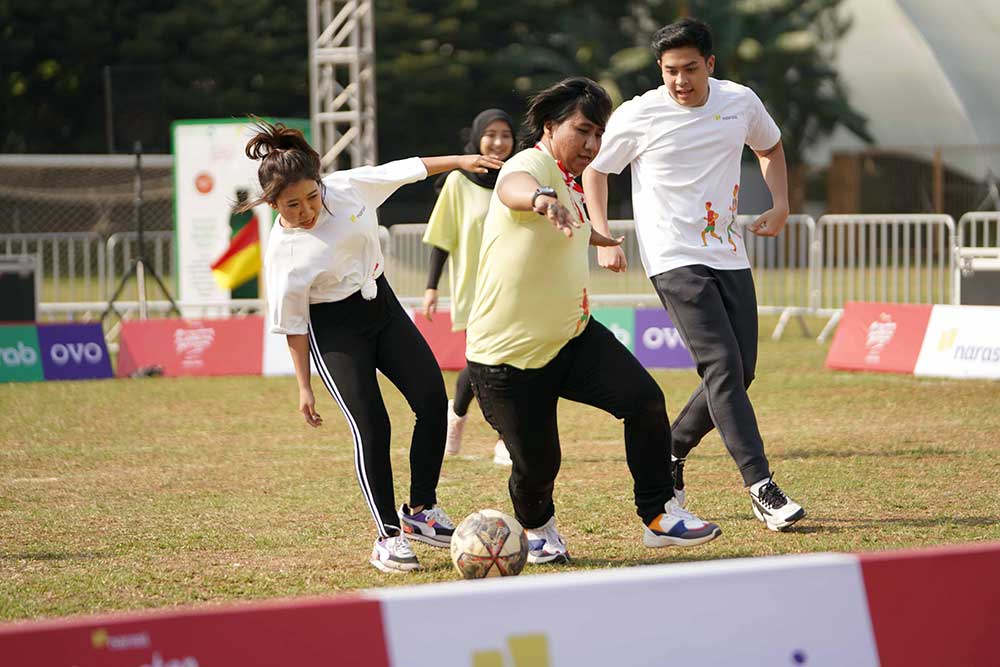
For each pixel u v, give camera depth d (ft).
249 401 55.42
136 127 83.61
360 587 24.79
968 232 172.86
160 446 43.62
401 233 86.38
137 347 65.98
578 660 13.46
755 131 30.09
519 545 24.04
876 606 14.42
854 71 189.26
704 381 28.81
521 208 22.27
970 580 14.80
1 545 28.96
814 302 80.18
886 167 182.80
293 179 24.21
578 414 50.19
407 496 34.40
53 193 117.60
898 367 60.44
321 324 25.77
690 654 13.76
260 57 169.99
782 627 14.08
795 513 27.91
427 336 66.49
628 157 29.35
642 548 27.48
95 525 31.12
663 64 28.71
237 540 29.19
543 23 187.21
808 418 47.37
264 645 12.73
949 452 39.09
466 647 13.21
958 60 184.34
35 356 63.87
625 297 77.82
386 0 174.50
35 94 174.29
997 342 57.31
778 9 191.62
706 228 28.94
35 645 12.00
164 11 172.76
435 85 172.86
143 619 12.39
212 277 74.49
